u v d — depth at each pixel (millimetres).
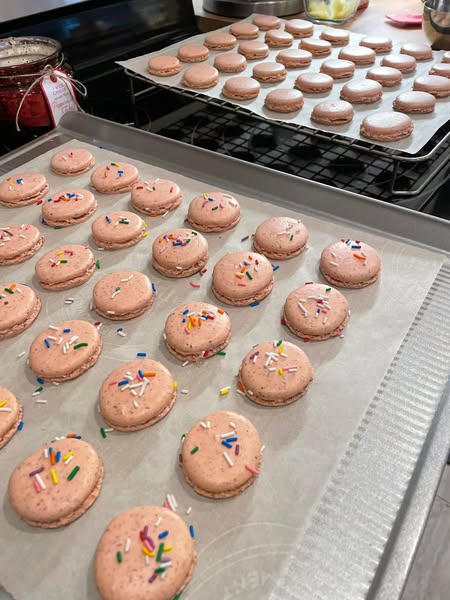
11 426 248
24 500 216
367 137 442
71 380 273
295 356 267
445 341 276
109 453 240
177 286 325
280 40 604
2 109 428
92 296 316
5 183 392
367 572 192
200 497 222
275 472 227
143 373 263
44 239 361
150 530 204
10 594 194
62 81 432
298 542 202
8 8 454
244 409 255
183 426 250
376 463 226
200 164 408
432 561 423
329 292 299
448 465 482
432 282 307
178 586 192
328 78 520
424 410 245
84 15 515
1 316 295
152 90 561
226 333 284
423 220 337
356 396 253
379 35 632
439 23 567
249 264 319
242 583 192
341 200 361
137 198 375
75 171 412
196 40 610
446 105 487
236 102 507
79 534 212
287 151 470
